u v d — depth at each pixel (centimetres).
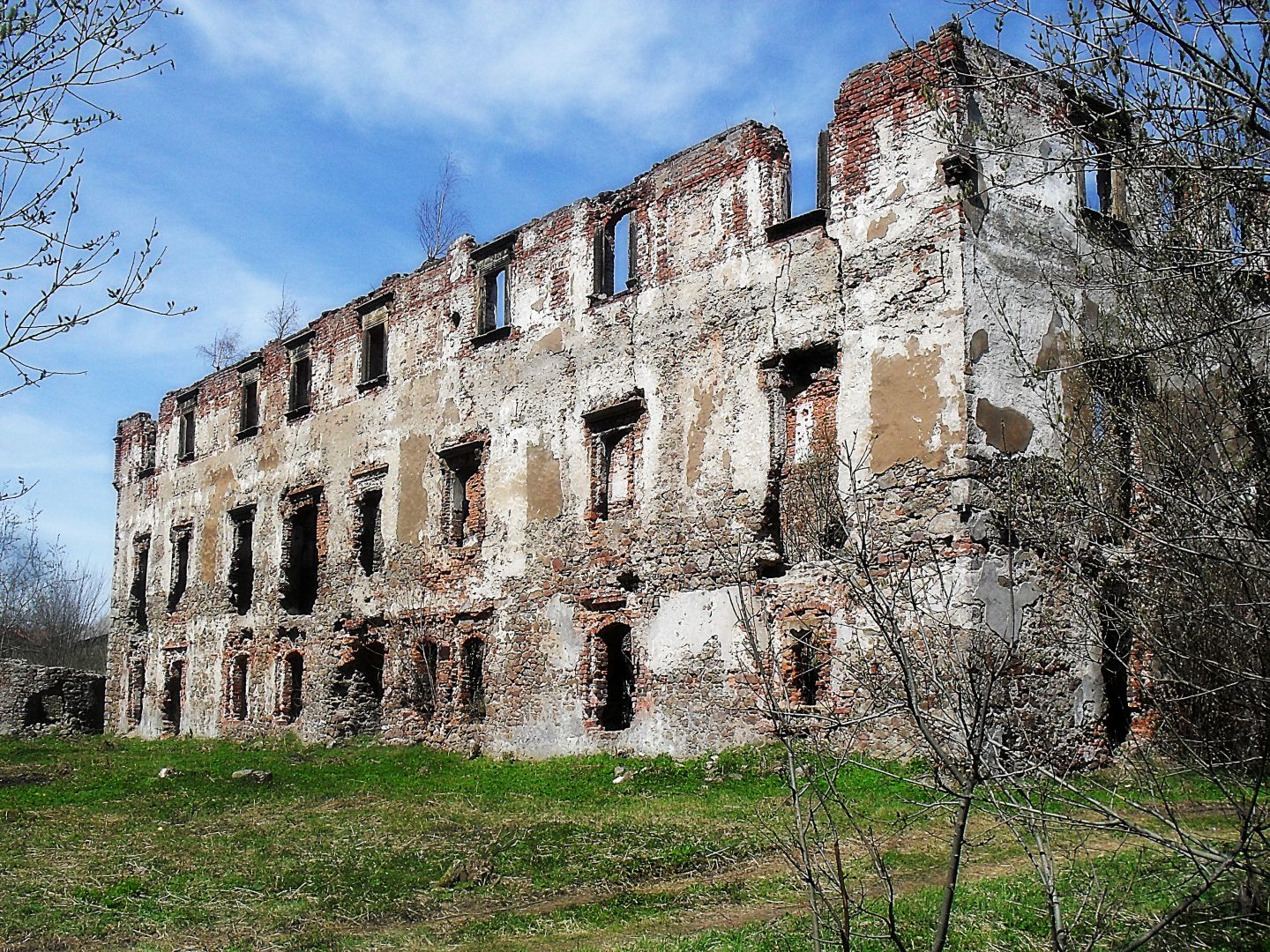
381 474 2155
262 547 2480
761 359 1471
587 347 1745
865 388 1345
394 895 874
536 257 1877
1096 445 675
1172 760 790
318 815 1303
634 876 884
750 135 1544
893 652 482
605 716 1652
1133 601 633
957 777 504
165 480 2945
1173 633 605
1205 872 523
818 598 1343
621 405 1658
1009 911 671
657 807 1200
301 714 2272
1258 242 595
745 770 1333
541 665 1736
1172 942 597
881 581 1221
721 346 1531
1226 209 629
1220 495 588
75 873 987
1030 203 1338
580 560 1695
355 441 2236
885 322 1335
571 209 1820
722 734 1434
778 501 1444
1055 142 1360
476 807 1308
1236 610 583
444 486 1992
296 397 2484
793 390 1460
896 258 1335
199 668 2656
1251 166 552
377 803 1395
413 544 2042
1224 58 541
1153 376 670
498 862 965
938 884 761
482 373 1947
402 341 2158
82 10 679
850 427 1357
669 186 1655
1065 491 654
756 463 1459
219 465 2703
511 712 1773
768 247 1491
